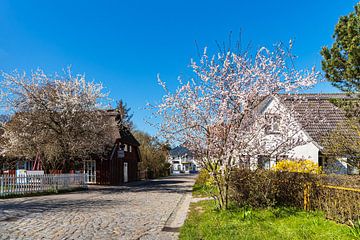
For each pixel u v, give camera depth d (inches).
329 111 617.6
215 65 408.8
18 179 687.1
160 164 2100.1
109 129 1063.0
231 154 392.8
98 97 1000.2
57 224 350.3
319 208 361.7
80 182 907.4
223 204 402.9
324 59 514.0
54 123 912.9
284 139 408.8
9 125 912.3
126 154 1376.7
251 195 406.9
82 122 931.3
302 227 303.7
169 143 444.1
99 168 1167.6
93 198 642.8
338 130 509.0
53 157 964.6
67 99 896.3
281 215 358.6
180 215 425.7
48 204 532.4
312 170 532.4
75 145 896.9
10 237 288.8
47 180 772.0
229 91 397.1
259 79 396.2
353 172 599.8
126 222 369.4
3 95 877.8
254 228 303.4
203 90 412.2
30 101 879.7
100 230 323.6
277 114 414.3
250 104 398.6
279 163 521.3
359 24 478.0
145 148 1862.7
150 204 545.0
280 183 418.6
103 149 1041.5
